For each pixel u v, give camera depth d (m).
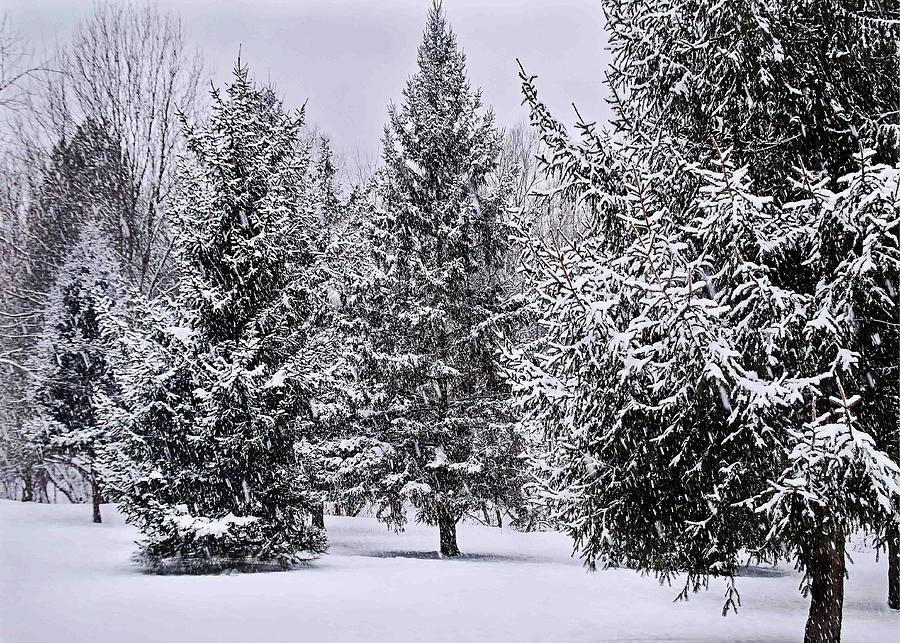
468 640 8.99
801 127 8.02
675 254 7.43
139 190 32.47
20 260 31.89
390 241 21.88
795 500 6.64
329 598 11.98
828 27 8.06
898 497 6.52
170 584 13.40
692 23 8.48
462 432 21.11
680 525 7.77
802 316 7.22
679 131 8.95
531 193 8.98
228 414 15.88
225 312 16.73
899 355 7.40
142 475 15.73
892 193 6.56
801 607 13.15
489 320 20.70
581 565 18.58
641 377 7.41
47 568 15.28
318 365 18.20
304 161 25.55
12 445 36.91
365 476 21.09
